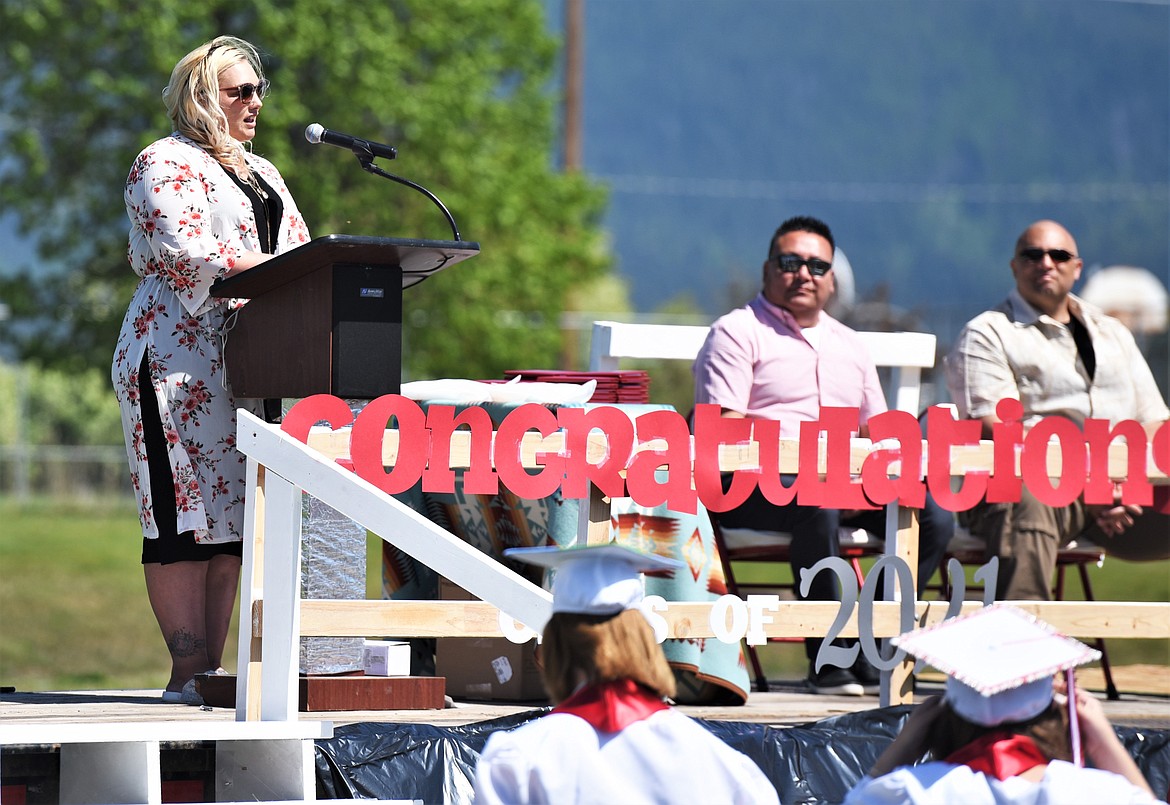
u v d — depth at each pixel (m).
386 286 12.04
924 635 8.94
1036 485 13.86
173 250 12.59
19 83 60.31
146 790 9.97
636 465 12.72
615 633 8.65
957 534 16.34
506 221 63.84
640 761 8.48
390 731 11.59
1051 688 8.70
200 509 12.78
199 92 13.15
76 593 53.41
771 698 15.26
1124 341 17.52
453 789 11.45
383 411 11.92
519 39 69.50
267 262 11.88
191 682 13.01
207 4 58.66
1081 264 17.20
